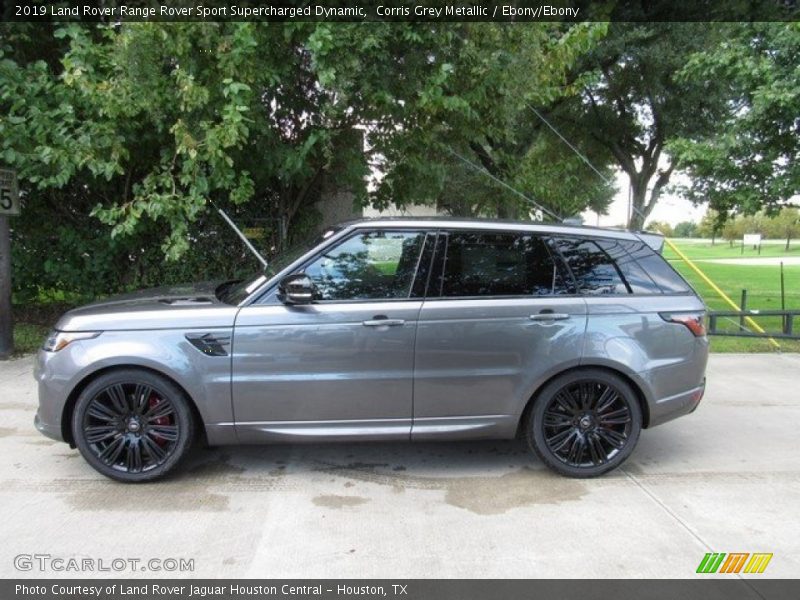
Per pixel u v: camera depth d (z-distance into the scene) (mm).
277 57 6680
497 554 3182
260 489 3939
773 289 17078
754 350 8312
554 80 9164
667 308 4145
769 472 4293
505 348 3979
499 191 10555
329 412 3953
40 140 6562
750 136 8086
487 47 7102
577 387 4105
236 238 9031
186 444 3949
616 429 4160
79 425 3865
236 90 5871
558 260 4141
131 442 3926
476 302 3988
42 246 8891
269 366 3885
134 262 9016
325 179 8695
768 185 8227
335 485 4020
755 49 7941
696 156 8398
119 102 6234
